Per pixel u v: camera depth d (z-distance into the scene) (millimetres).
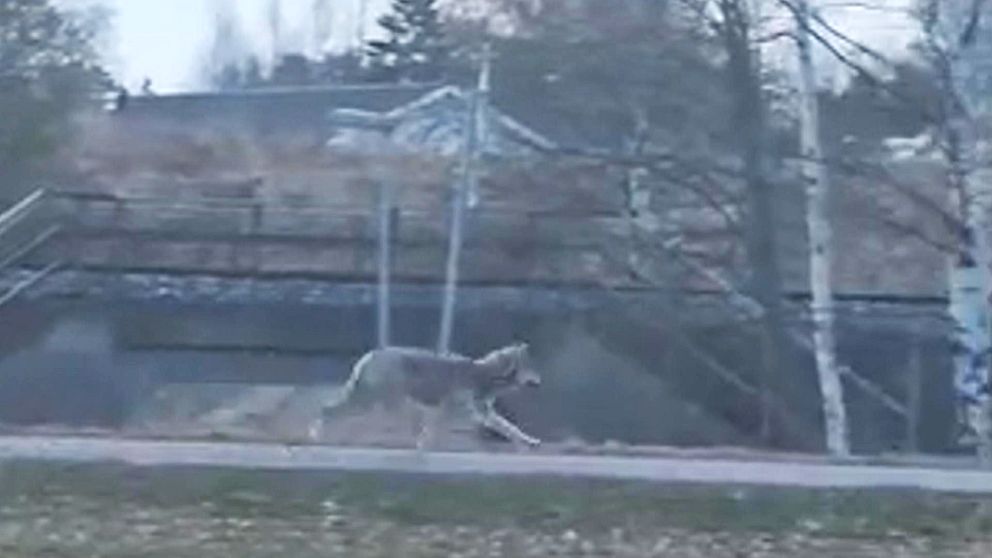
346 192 64062
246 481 23516
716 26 53750
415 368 32625
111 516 22766
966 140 48750
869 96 52625
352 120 67062
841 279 55281
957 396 48469
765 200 53125
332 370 56812
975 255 47875
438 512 22953
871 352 53594
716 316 53281
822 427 51062
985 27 49031
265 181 66562
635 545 22188
